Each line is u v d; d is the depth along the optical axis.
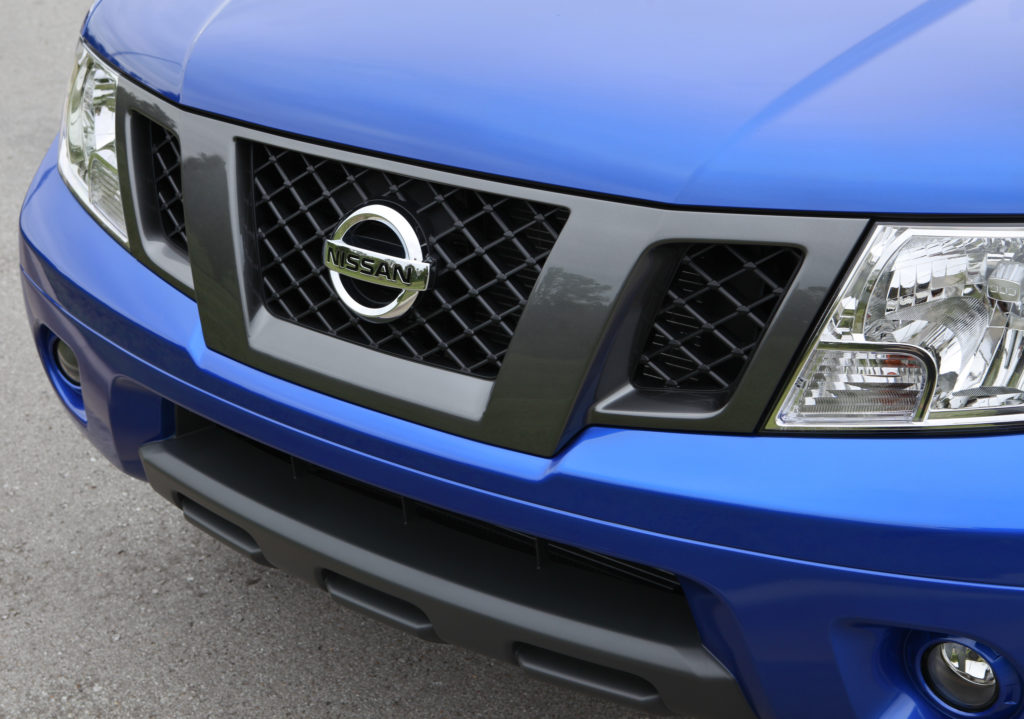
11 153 4.88
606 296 1.48
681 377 1.51
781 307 1.43
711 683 1.57
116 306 1.90
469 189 1.56
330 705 2.23
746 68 1.56
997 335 1.41
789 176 1.43
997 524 1.35
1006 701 1.48
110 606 2.47
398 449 1.62
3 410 3.19
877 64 1.56
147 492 2.86
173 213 1.90
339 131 1.66
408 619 1.80
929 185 1.41
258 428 1.77
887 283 1.41
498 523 1.58
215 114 1.78
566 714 2.22
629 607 1.64
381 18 1.82
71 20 6.59
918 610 1.40
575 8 1.74
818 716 1.54
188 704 2.22
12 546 2.64
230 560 2.63
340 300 1.67
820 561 1.41
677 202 1.45
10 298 3.83
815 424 1.43
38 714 2.18
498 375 1.55
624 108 1.52
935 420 1.41
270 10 1.93
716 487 1.44
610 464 1.49
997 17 1.69
